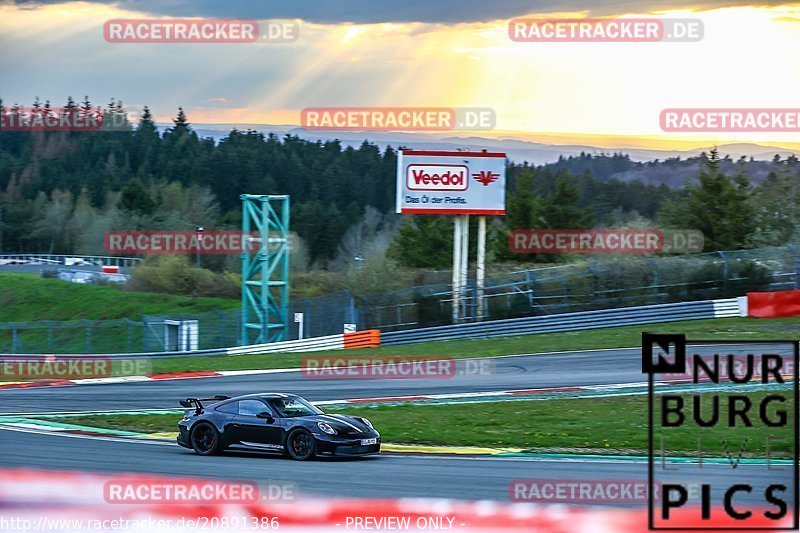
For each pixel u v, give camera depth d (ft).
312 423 175.83
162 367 410.11
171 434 226.58
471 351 394.32
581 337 407.44
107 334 619.26
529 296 469.98
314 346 456.04
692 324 413.39
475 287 472.44
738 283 463.42
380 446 191.31
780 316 417.69
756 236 631.15
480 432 211.82
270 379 348.79
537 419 226.79
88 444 201.16
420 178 476.13
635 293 476.13
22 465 162.91
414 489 139.44
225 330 554.46
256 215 522.06
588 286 482.69
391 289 652.89
